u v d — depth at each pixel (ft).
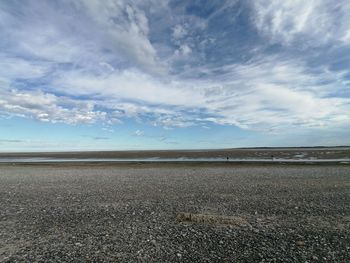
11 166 188.96
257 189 76.89
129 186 85.56
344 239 37.22
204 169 143.54
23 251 34.71
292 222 45.44
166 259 31.58
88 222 47.03
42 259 32.14
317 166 147.84
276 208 54.85
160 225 44.62
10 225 45.98
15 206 59.82
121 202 62.23
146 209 55.36
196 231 41.32
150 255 32.76
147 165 176.24
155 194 71.51
